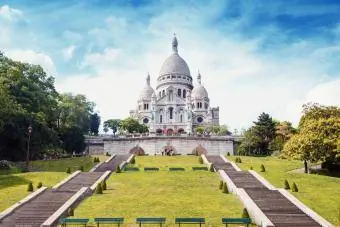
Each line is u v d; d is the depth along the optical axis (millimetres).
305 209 37250
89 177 54062
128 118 138875
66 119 102438
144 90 172875
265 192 43531
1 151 72562
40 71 84500
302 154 60938
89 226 33938
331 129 60500
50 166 70625
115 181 52875
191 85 174500
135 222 34656
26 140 71562
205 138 106375
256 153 98812
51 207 38750
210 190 47219
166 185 50062
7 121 68000
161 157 81562
